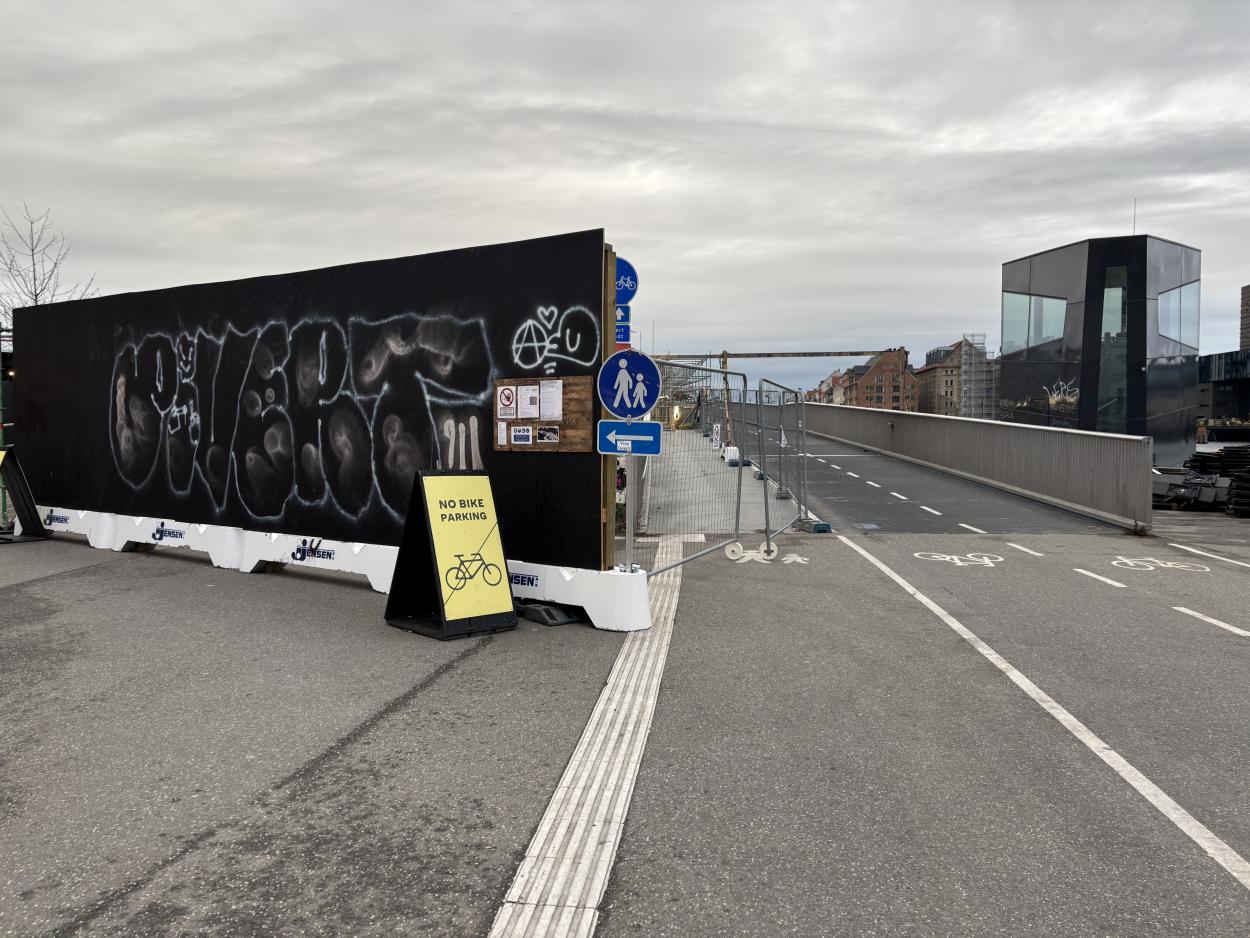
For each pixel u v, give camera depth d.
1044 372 23.00
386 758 4.57
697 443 11.19
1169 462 21.77
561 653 6.68
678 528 11.18
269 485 10.17
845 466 25.30
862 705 5.42
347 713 5.29
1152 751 4.67
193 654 6.64
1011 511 16.06
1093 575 9.99
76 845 3.64
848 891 3.25
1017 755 4.61
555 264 7.90
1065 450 16.36
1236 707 5.40
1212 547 12.18
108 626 7.56
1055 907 3.13
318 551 9.59
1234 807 3.99
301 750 4.69
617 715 5.24
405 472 8.92
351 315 9.34
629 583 7.43
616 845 3.61
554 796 4.10
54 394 13.07
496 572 7.61
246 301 10.30
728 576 9.88
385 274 9.03
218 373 10.66
